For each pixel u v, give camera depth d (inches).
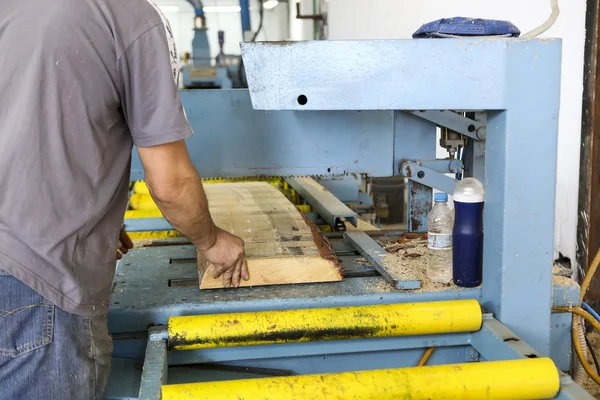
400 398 43.0
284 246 66.5
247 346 54.6
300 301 57.6
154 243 82.0
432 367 45.0
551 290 56.9
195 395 41.5
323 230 93.7
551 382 44.3
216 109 73.7
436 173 80.2
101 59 41.4
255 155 75.3
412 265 66.7
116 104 43.6
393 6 181.2
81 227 43.1
